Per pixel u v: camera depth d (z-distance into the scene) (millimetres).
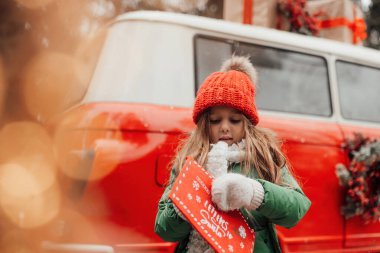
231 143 1915
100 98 3064
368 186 3750
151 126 2957
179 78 3242
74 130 2965
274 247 1854
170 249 2928
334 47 4145
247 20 4625
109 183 2816
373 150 3727
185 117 3096
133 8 7828
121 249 2820
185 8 8281
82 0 6918
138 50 3211
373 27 12789
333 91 3961
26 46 6570
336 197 3617
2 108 5949
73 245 2803
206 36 3455
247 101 1897
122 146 2865
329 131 3701
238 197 1620
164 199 1931
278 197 1688
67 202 2914
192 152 1928
